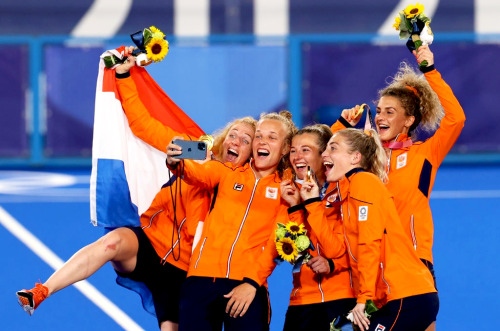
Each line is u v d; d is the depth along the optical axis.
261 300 19.80
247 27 66.75
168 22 66.19
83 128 60.78
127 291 30.20
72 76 59.94
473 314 27.17
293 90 59.78
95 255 19.84
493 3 66.50
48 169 60.47
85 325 26.41
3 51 59.28
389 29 67.38
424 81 22.55
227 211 20.08
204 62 59.34
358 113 22.69
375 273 18.38
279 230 19.14
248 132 21.14
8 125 60.28
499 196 48.56
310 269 20.00
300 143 20.66
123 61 21.34
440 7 66.62
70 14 65.69
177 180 21.11
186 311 19.52
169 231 21.19
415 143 21.70
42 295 19.00
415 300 18.55
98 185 21.41
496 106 60.94
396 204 21.19
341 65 59.84
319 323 19.88
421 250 20.97
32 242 37.41
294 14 66.94
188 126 22.48
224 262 19.66
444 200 47.53
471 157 61.72
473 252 35.62
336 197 19.97
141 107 21.67
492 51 60.06
